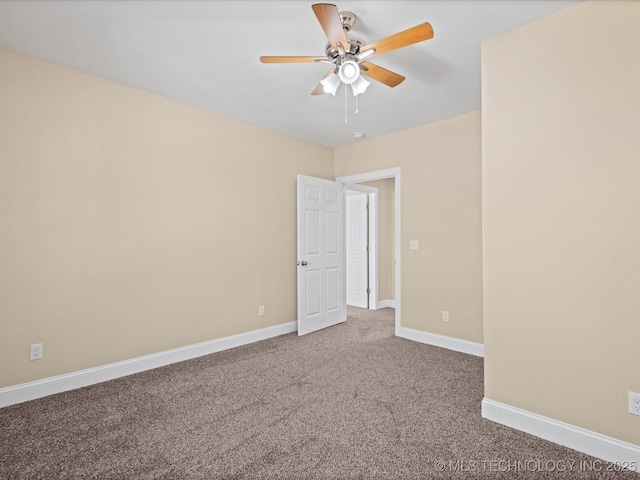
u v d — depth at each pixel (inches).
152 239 119.9
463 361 126.3
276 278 161.3
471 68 101.2
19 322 93.7
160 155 121.9
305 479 63.9
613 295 67.9
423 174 151.3
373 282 227.8
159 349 121.6
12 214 92.5
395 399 95.7
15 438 76.9
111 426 81.9
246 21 79.7
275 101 126.0
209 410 89.7
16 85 93.1
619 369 67.3
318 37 86.1
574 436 72.2
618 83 67.0
